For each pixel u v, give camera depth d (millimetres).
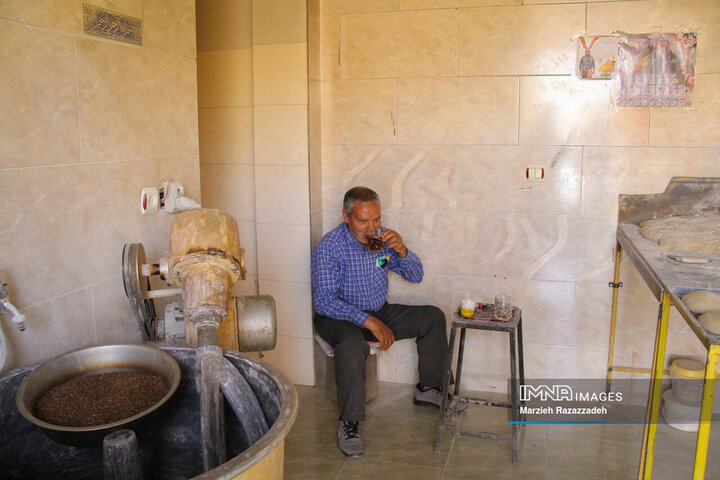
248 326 1805
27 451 1426
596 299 3029
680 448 2664
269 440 1122
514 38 2906
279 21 3014
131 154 1976
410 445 2738
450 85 3012
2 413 1392
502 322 2623
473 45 2955
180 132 2221
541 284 3074
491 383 3236
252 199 3275
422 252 3186
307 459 2625
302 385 3354
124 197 1954
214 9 3143
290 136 3098
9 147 1529
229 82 3197
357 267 2895
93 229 1824
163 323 1897
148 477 1545
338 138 3203
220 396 1378
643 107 2832
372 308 3002
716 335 1568
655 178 2873
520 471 2518
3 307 1479
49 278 1672
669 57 2777
